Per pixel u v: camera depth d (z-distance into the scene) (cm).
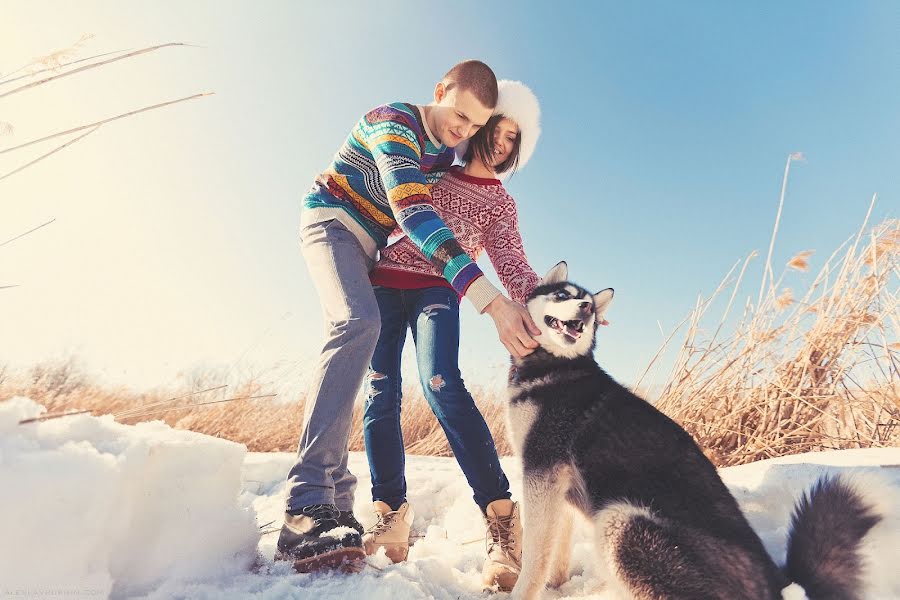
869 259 409
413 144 248
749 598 181
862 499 194
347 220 255
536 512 227
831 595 186
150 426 223
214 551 194
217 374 607
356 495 364
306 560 200
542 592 238
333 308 240
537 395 253
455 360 256
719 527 196
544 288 278
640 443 219
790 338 421
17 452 152
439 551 275
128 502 173
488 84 257
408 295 276
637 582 199
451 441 252
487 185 295
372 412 264
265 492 396
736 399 424
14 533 140
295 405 613
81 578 151
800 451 386
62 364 538
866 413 402
